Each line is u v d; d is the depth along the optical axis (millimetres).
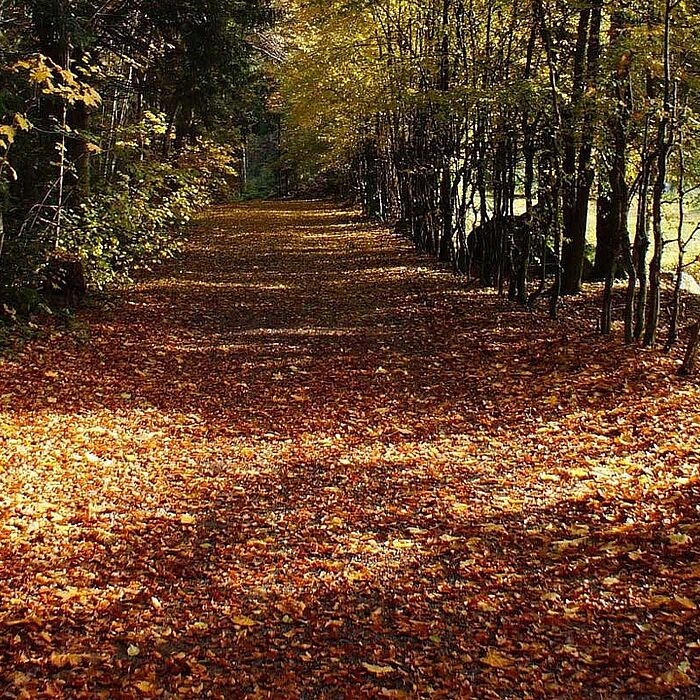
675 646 4246
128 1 16516
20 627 4527
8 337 10836
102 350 11555
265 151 67000
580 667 4188
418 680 4230
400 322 14453
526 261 14648
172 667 4305
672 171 12273
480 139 15680
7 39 12656
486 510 6504
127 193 14828
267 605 5074
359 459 7910
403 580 5391
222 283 18484
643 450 7430
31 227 12477
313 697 4098
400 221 28109
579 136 11633
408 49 20094
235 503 6773
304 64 24797
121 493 6781
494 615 4848
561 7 12078
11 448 7391
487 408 9391
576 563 5391
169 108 24188
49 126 14055
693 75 10148
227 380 10797
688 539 5449
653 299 10648
